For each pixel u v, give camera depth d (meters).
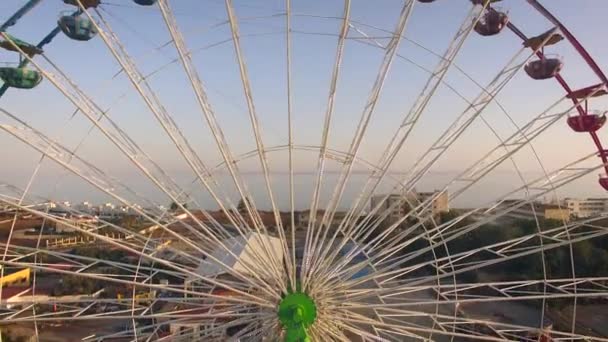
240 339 19.20
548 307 47.53
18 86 20.12
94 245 55.03
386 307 19.78
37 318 17.17
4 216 42.81
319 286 17.41
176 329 23.67
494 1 18.80
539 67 21.42
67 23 19.59
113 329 40.38
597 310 47.50
